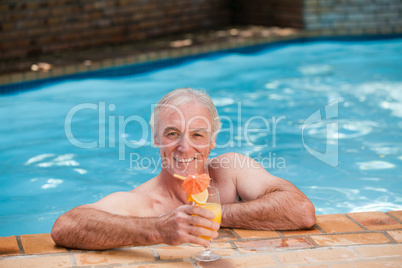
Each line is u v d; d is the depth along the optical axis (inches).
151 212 120.5
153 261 106.6
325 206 163.6
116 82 330.3
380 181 181.8
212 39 412.8
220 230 121.0
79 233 109.7
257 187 126.5
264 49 413.1
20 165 202.1
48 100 291.0
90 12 399.9
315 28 443.8
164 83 325.7
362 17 443.2
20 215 162.6
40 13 375.6
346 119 250.2
